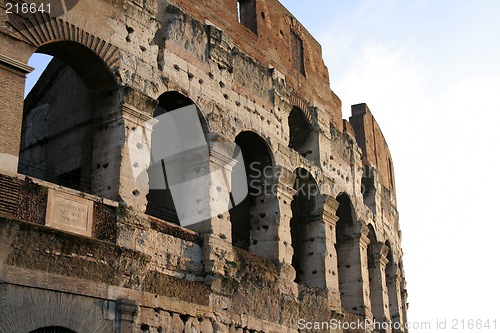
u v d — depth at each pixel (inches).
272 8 1825.8
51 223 1114.7
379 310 2128.4
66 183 1392.7
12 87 1113.4
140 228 1250.0
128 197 1246.3
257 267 1496.1
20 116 1112.2
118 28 1314.0
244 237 1679.4
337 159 1982.0
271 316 1503.4
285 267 1582.2
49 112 1487.5
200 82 1473.9
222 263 1392.7
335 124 2033.7
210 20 1566.2
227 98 1542.8
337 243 2011.6
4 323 1024.2
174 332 1264.8
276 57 1781.5
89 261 1150.3
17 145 1098.7
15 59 1123.9
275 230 1601.9
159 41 1422.2
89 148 1353.3
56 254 1107.3
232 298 1408.7
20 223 1061.8
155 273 1259.2
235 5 1669.5
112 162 1262.3
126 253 1197.7
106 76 1290.6
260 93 1662.2
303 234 1809.8
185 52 1456.7
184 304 1296.8
